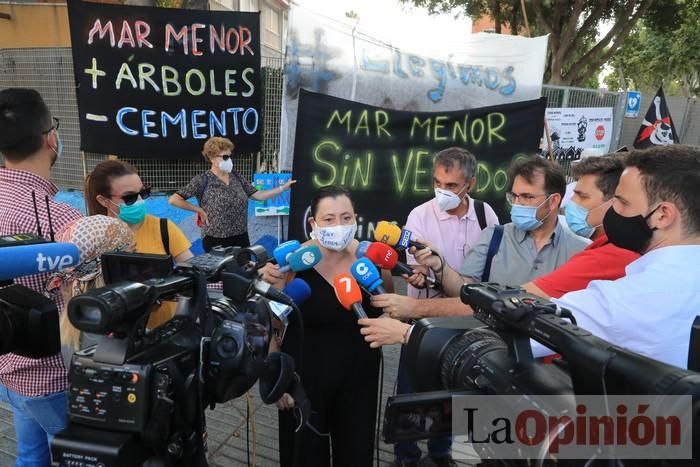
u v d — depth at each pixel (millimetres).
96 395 1007
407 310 1812
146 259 1146
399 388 2672
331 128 4102
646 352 1127
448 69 5531
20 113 1593
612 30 11969
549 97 7551
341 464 2047
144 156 5375
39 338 1137
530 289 1607
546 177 2068
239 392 1249
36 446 1862
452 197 2502
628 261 1545
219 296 1374
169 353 1067
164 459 1061
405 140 4188
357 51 5324
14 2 6898
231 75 5484
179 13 5172
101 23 4980
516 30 13102
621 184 1225
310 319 1987
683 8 12922
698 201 1111
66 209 1647
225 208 4992
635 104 8562
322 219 1921
